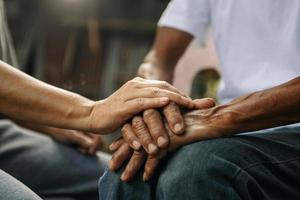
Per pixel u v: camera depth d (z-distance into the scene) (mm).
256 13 1238
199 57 1723
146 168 970
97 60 3895
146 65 1509
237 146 926
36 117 1055
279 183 949
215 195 896
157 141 966
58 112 1045
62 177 1382
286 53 1184
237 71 1259
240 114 956
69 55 3684
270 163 937
